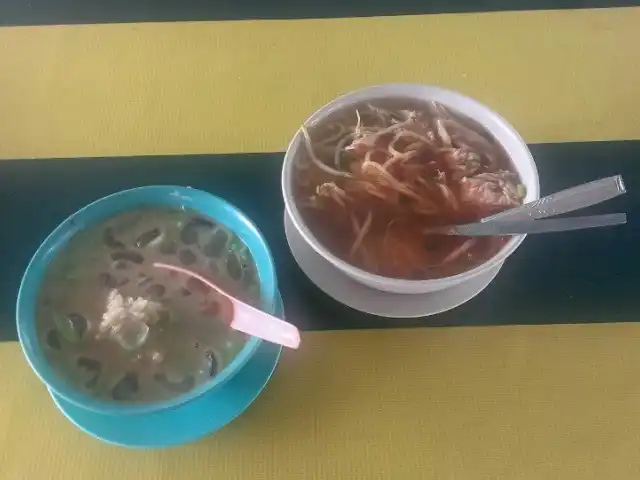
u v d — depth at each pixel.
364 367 0.71
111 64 0.91
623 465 0.66
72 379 0.64
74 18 0.94
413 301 0.74
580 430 0.68
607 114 0.88
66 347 0.65
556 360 0.72
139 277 0.70
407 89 0.77
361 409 0.69
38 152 0.84
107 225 0.71
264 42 0.93
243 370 0.68
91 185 0.81
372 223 0.72
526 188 0.72
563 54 0.93
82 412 0.66
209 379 0.63
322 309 0.75
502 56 0.93
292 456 0.66
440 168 0.75
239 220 0.70
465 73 0.91
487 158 0.75
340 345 0.73
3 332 0.73
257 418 0.68
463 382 0.70
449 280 0.64
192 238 0.71
